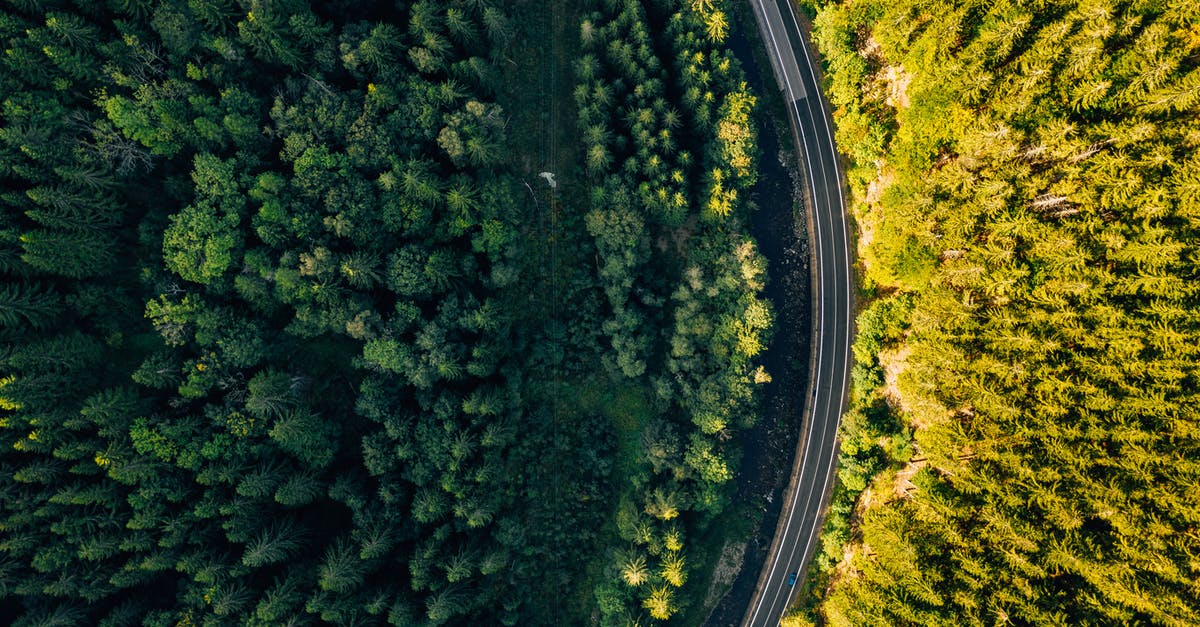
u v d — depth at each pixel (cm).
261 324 6325
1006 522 5978
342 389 6950
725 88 6988
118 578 5769
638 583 7156
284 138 6075
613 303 7375
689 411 7562
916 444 7081
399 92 6278
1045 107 5681
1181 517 5612
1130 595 5647
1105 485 5741
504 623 7250
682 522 7394
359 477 6744
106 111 5547
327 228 6159
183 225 5803
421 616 6588
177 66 5753
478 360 6781
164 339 6303
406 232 6438
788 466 7825
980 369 6072
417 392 6788
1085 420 5812
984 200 5903
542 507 7669
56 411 5588
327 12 6266
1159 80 5212
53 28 5212
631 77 6875
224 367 6084
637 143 6944
